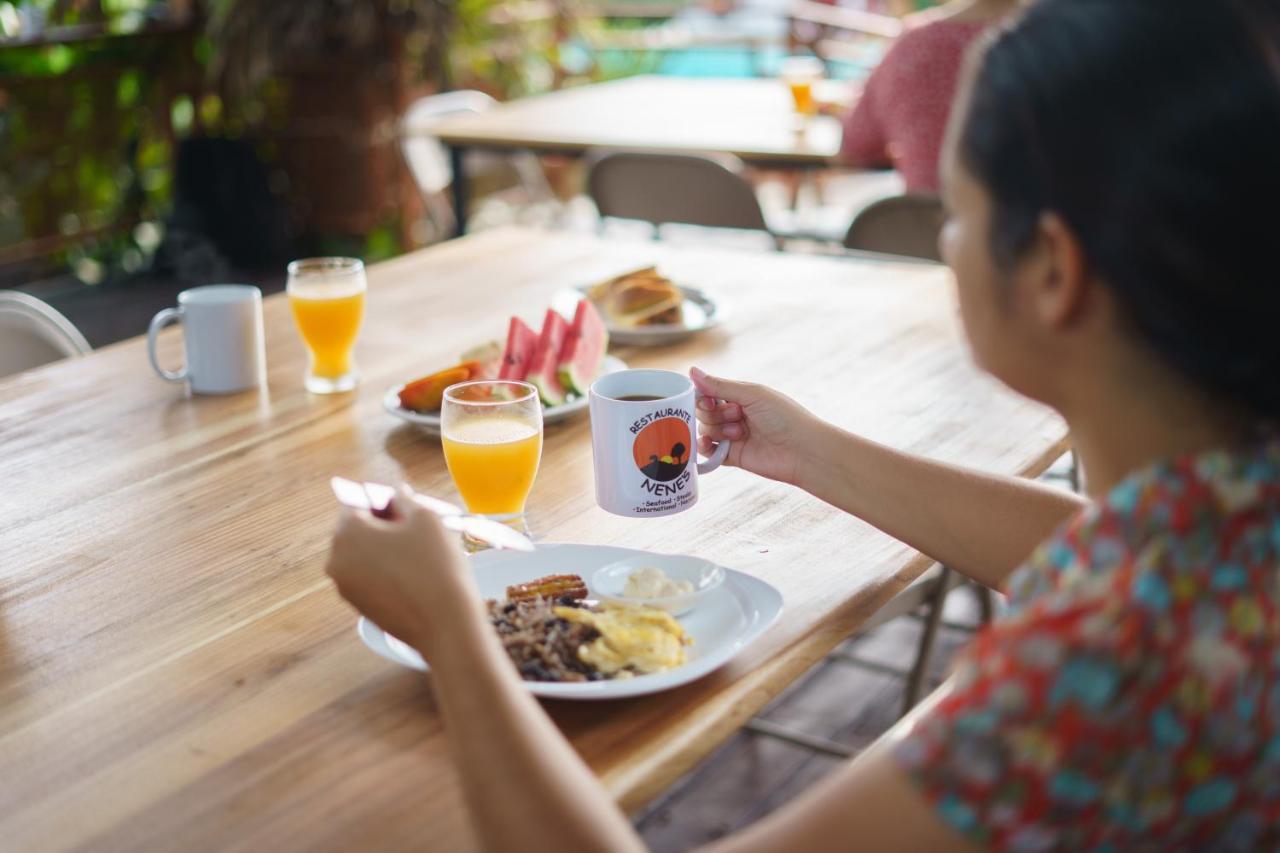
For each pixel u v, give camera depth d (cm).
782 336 178
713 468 123
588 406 150
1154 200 57
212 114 538
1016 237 63
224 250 511
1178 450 64
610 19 736
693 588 104
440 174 427
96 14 511
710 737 89
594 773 84
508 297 200
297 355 176
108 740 89
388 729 90
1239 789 62
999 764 59
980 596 200
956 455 136
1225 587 60
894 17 670
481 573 107
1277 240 56
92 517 126
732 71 749
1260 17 57
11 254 493
